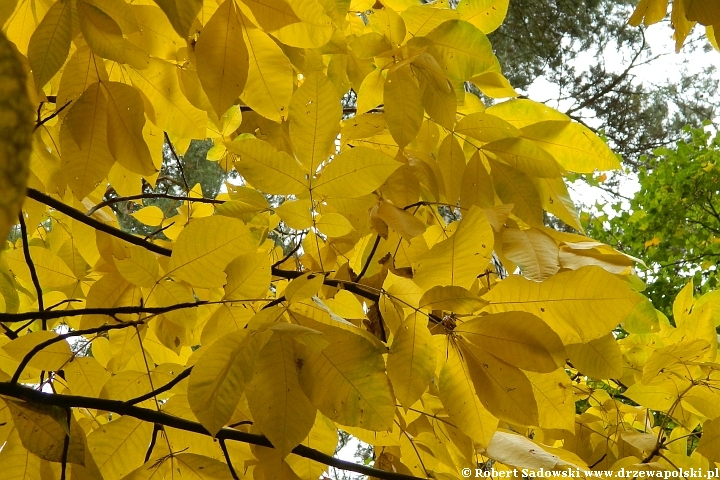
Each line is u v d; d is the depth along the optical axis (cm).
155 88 165
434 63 163
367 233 179
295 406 128
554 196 176
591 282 135
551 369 133
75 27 137
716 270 729
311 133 147
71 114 149
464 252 137
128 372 159
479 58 171
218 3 148
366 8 181
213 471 145
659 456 182
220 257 144
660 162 823
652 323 166
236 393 125
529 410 134
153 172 152
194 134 170
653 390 185
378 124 176
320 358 130
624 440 192
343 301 145
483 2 178
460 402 138
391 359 134
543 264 147
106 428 150
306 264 187
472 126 171
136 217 210
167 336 176
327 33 148
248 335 130
